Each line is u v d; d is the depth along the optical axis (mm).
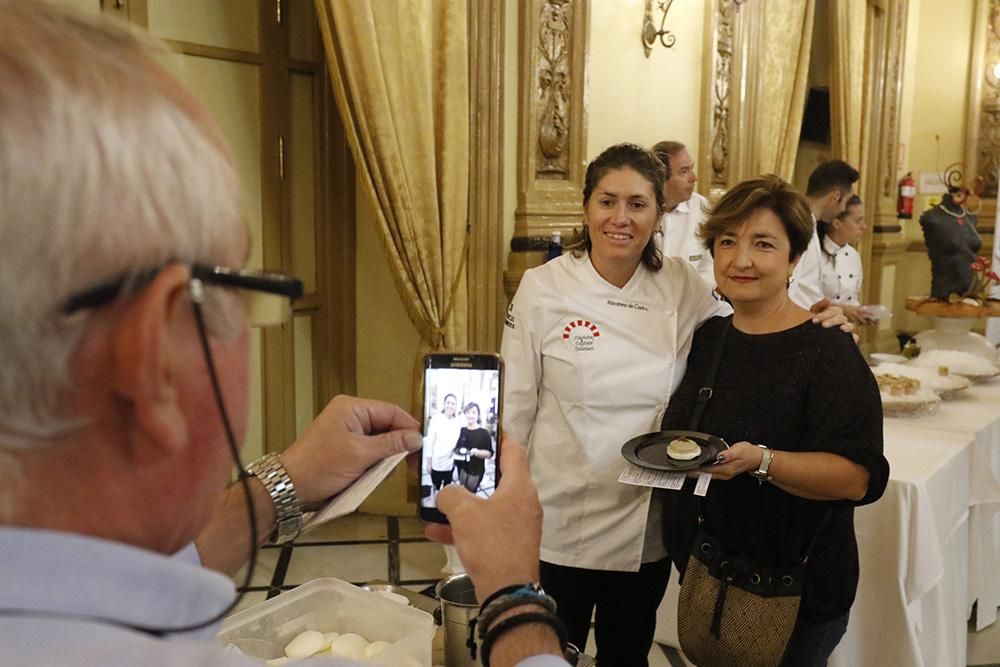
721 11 4902
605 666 2080
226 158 483
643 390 1944
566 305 1978
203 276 455
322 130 3781
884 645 2178
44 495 437
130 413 444
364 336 3926
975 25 7270
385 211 3293
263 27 3521
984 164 7418
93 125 403
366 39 3111
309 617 1114
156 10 3135
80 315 411
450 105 3412
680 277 2053
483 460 970
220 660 431
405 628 1070
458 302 3527
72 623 416
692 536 1815
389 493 3957
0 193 383
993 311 3732
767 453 1651
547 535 1994
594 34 4117
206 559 822
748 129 5180
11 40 405
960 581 2641
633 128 4422
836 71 5918
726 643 1727
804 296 3498
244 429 518
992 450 2873
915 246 7594
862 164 6500
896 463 2314
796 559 1715
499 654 684
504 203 3773
